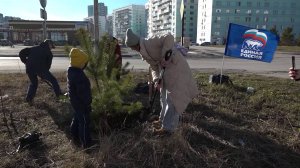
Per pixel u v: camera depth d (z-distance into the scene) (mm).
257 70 15945
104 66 5074
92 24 11422
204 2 110750
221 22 103812
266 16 104625
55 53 26609
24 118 5770
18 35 66188
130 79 5129
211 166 4039
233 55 8586
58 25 62156
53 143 4656
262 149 4602
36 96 7457
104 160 4086
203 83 9523
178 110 4684
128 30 4715
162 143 4488
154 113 5844
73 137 4719
